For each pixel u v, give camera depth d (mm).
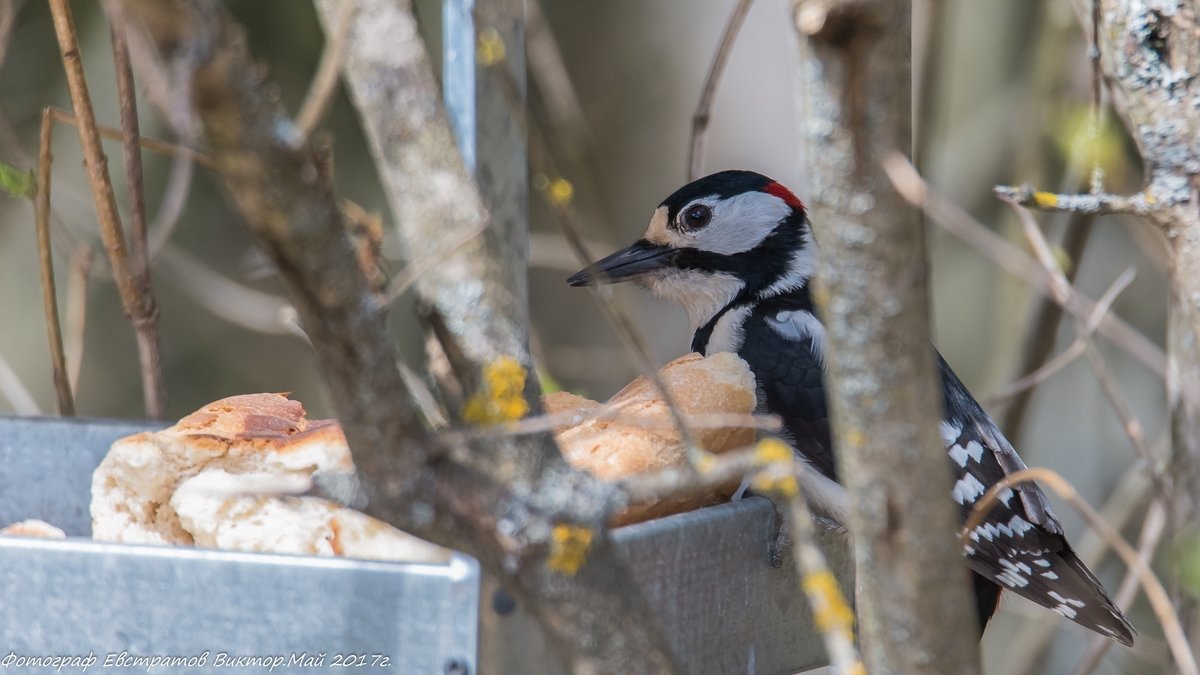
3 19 9781
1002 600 9562
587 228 13094
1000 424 11633
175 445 6145
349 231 4320
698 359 6770
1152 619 13875
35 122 12617
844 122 3842
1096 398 15094
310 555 5047
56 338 8039
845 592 8047
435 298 4273
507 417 4223
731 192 9898
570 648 4305
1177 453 7184
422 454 4086
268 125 3562
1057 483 4680
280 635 4926
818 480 8336
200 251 13648
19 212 13320
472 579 4777
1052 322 11453
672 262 9938
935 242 14016
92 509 6312
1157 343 14867
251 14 13086
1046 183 12203
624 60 16500
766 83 16391
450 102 4754
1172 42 6855
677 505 6129
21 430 6883
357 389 3961
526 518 4203
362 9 4258
